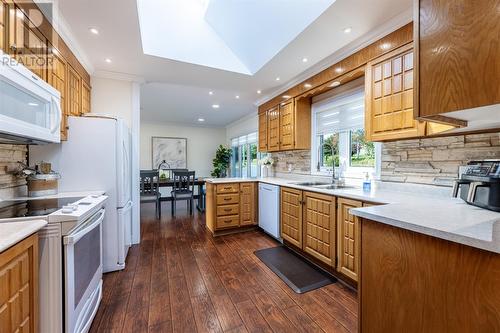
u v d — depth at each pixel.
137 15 1.89
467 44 0.79
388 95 2.02
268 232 3.39
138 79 3.20
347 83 2.88
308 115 3.50
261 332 1.52
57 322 1.23
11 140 1.68
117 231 2.39
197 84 3.55
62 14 1.85
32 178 1.93
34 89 1.48
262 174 4.71
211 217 3.62
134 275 2.28
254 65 3.03
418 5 0.95
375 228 1.11
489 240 0.72
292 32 2.20
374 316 1.11
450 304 0.83
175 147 7.58
